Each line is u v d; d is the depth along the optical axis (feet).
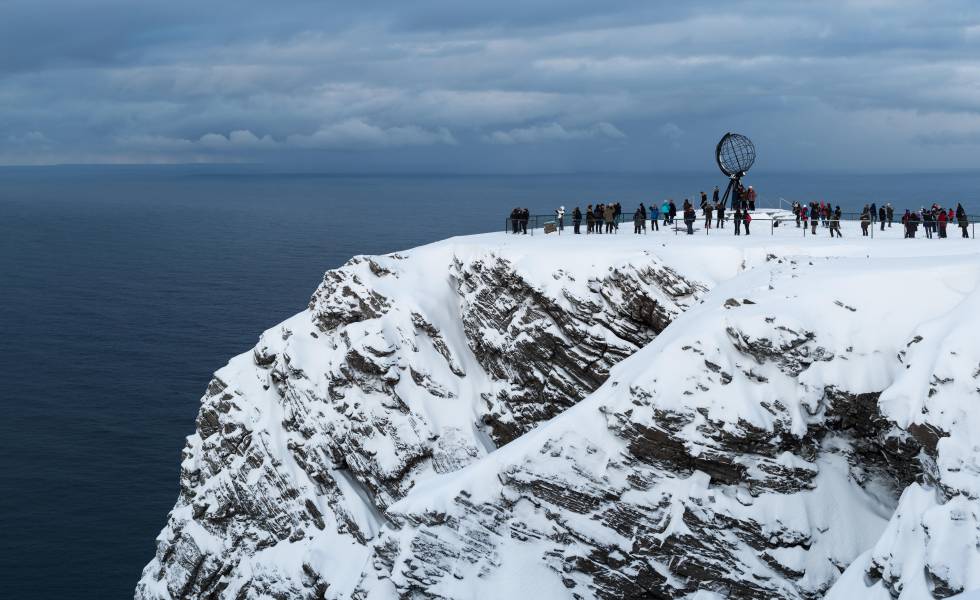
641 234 252.21
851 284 162.20
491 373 217.36
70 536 304.30
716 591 154.20
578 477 163.73
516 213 260.83
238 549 233.35
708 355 159.63
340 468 221.25
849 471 156.76
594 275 203.41
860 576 135.85
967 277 157.38
